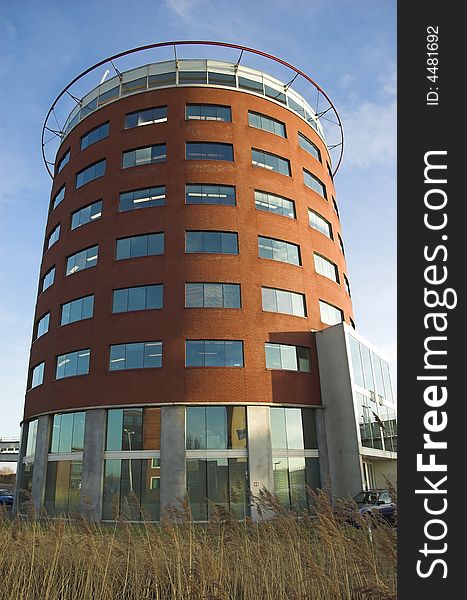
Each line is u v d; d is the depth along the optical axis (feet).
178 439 80.94
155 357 86.58
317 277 103.71
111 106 110.63
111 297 92.79
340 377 91.35
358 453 85.61
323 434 90.38
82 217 105.29
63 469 86.48
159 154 102.58
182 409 82.79
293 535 30.48
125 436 83.15
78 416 88.17
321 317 101.35
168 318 88.38
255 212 99.50
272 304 94.73
